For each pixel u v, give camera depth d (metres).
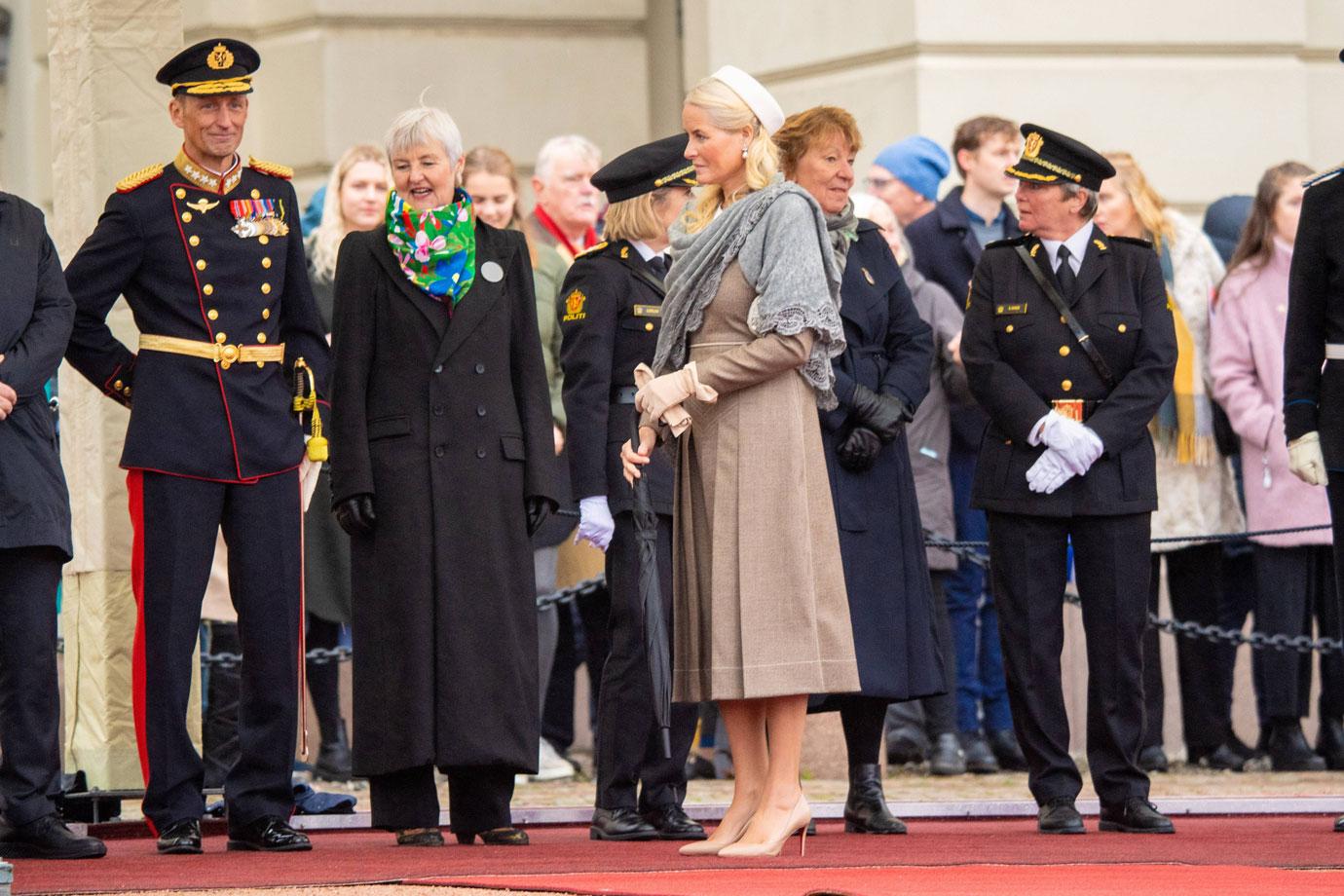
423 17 44.66
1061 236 25.55
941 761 32.59
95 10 26.28
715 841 21.34
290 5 44.16
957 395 32.00
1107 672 24.88
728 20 43.50
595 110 45.78
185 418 23.17
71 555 22.89
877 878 18.69
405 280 24.12
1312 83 42.53
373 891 18.41
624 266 24.75
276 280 23.81
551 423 24.50
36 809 22.41
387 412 24.03
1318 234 25.33
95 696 26.09
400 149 24.22
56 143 26.78
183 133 26.42
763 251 20.84
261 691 23.34
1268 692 33.75
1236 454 34.12
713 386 20.69
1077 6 41.44
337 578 31.12
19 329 22.50
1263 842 22.72
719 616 20.75
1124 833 24.59
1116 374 25.19
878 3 41.28
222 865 21.22
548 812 26.61
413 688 23.58
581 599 31.78
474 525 23.86
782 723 20.95
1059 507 24.83
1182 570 34.06
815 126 25.20
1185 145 41.84
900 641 24.86
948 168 35.75
